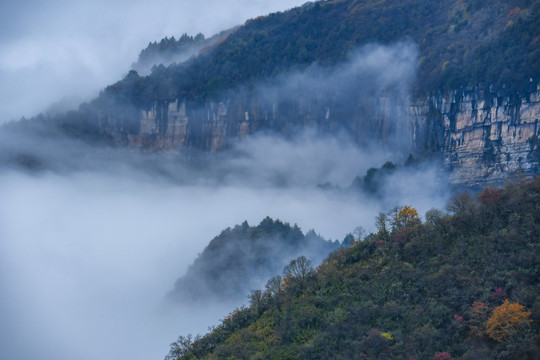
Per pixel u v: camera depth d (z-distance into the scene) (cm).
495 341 17875
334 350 19412
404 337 18825
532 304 18325
